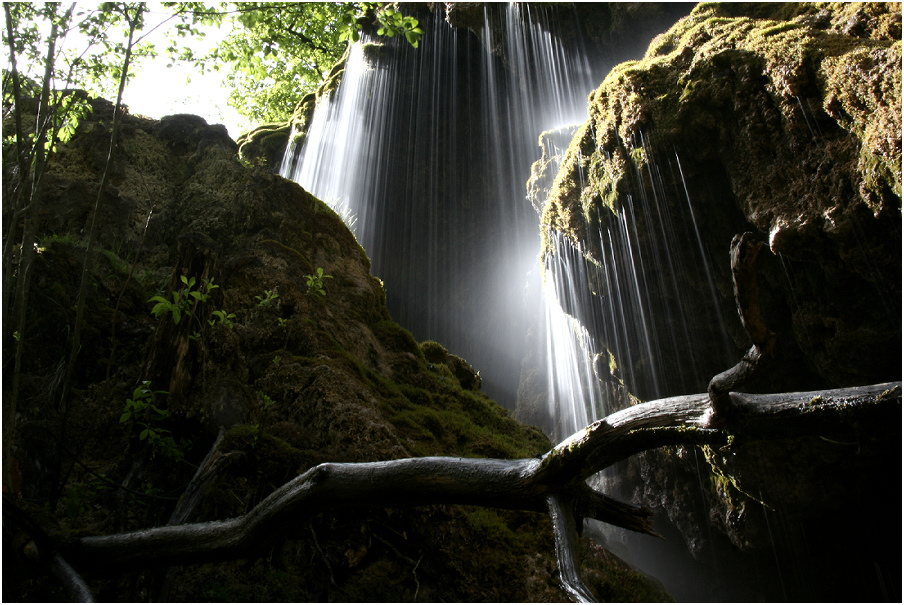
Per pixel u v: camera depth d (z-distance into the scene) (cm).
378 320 768
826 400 171
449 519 422
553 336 1747
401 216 1922
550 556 437
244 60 414
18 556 266
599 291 1134
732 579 1198
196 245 428
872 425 167
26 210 304
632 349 1142
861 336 799
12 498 284
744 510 1062
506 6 1478
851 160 720
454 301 2009
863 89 682
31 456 372
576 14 1395
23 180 310
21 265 301
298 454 411
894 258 712
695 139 879
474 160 1891
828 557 1056
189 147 833
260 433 398
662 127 893
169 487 379
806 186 770
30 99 673
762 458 978
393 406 566
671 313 1030
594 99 1016
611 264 1073
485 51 1734
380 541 407
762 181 818
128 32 377
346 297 714
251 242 682
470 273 1994
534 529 456
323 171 1759
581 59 1451
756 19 910
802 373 935
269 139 1952
